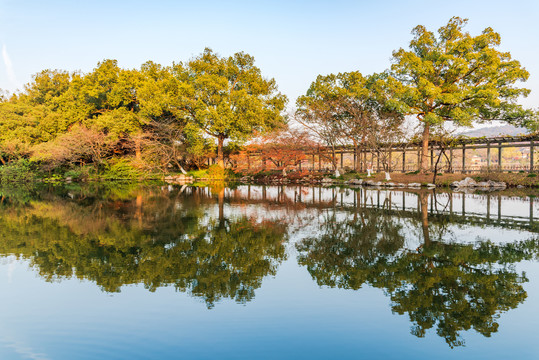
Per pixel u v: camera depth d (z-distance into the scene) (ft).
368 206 58.29
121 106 159.74
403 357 13.55
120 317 17.12
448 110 112.88
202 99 142.92
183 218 46.57
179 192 87.76
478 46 112.57
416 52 122.11
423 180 107.14
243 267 25.21
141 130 149.38
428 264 25.96
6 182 143.95
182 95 135.54
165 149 148.25
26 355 13.71
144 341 14.85
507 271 24.22
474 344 14.58
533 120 105.70
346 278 22.85
